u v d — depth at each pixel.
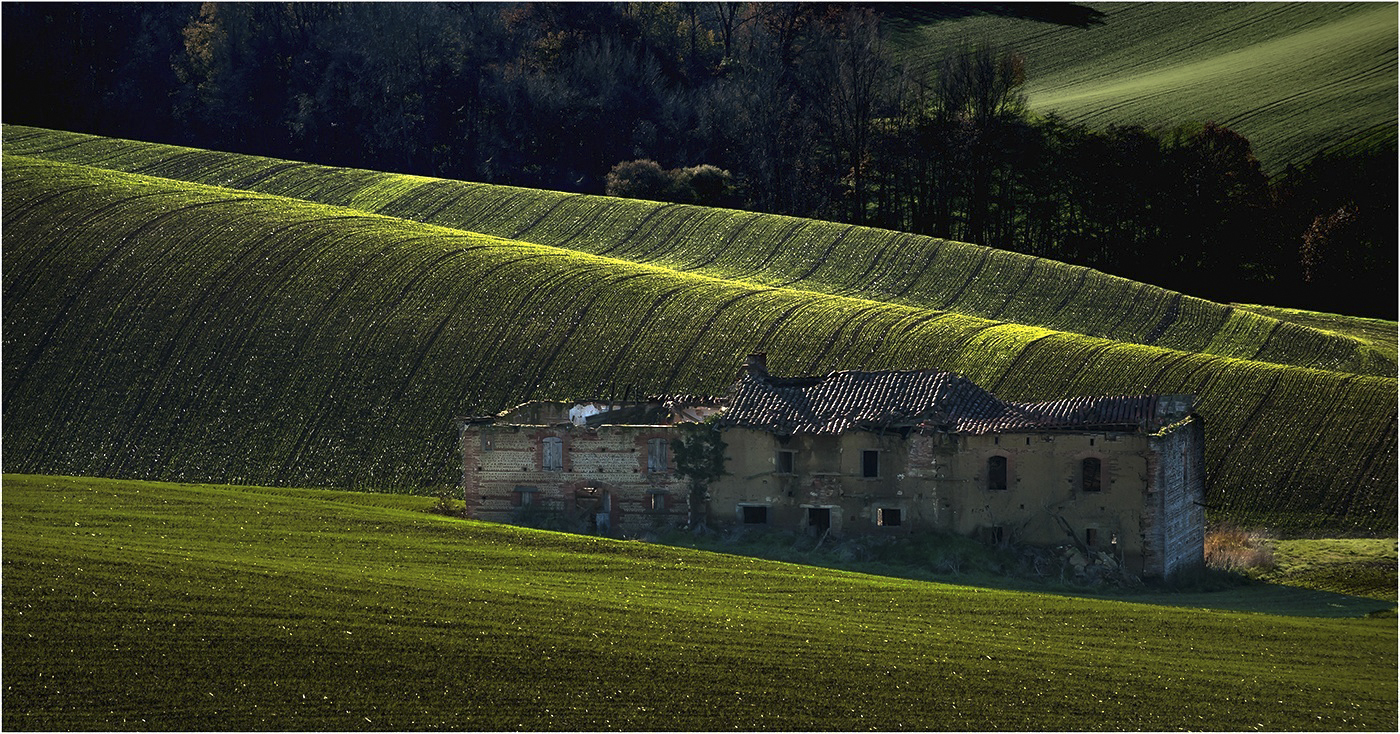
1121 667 78.00
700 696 68.94
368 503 133.12
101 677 65.81
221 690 65.62
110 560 82.62
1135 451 109.25
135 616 73.06
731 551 112.50
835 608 87.62
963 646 80.06
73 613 72.56
